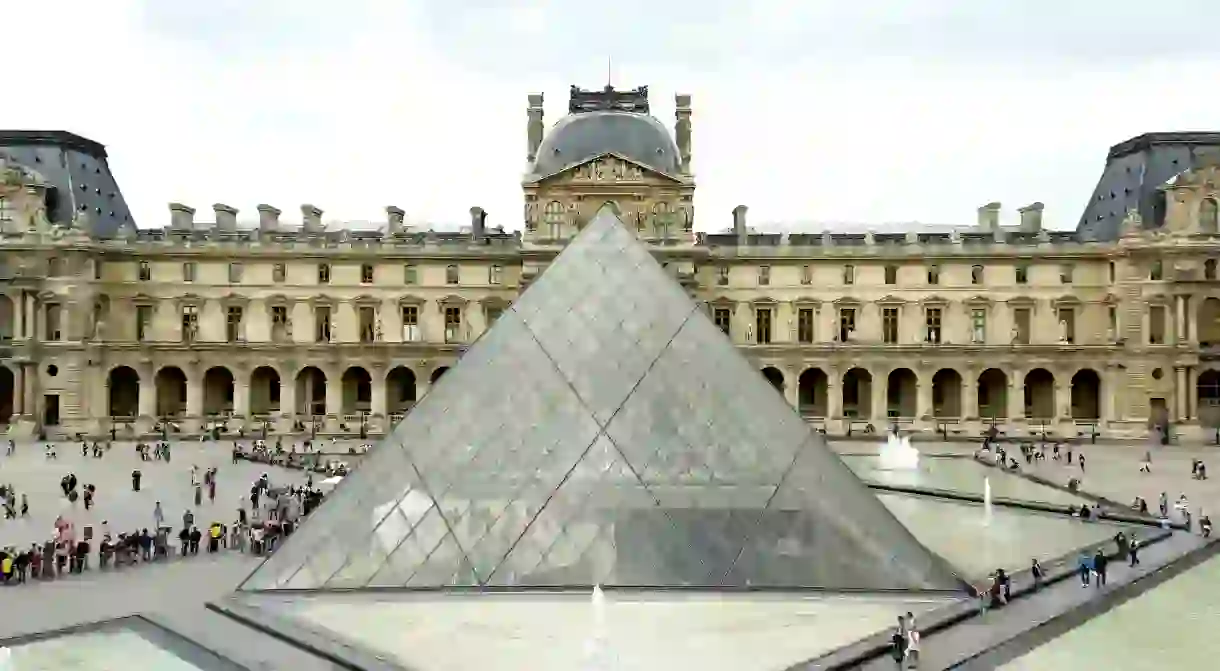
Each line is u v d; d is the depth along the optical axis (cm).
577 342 5253
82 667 3822
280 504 6981
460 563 4591
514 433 4950
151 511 7369
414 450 4894
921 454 11350
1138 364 13188
